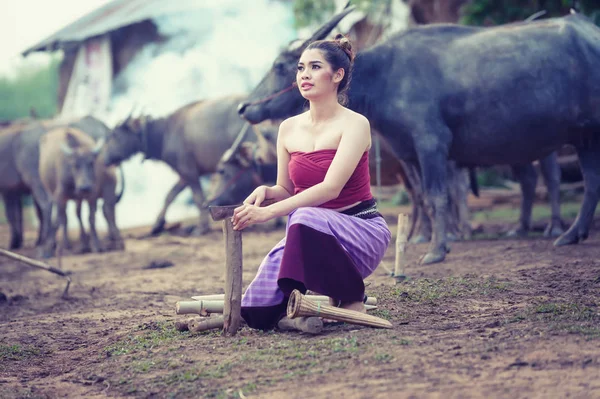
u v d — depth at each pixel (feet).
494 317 15.11
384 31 62.13
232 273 14.52
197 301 15.96
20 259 25.09
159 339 15.58
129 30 77.00
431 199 25.82
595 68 25.59
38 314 22.80
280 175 15.17
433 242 25.77
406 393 10.69
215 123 49.44
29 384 13.85
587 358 11.57
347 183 14.43
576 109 25.67
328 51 14.37
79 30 77.87
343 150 14.02
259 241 41.55
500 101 25.66
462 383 10.91
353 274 13.89
